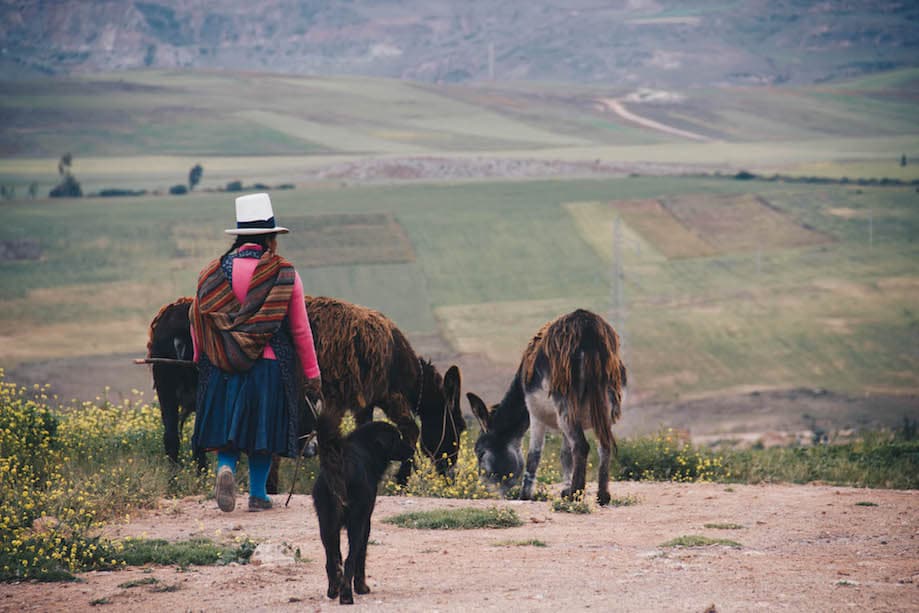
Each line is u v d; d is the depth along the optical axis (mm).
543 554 6781
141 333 127188
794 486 11859
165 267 157875
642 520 8625
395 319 126500
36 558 6340
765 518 8688
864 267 159375
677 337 124750
